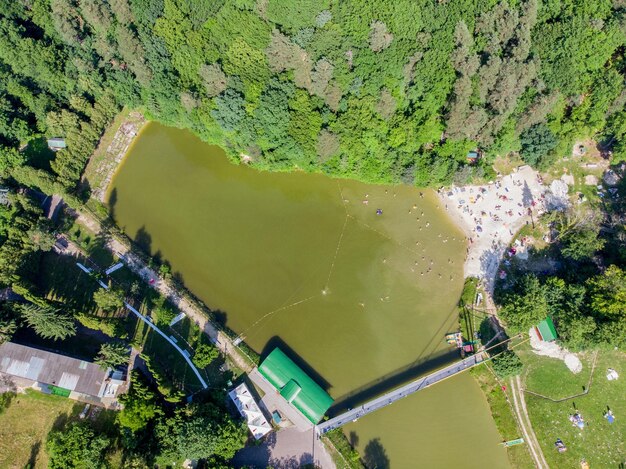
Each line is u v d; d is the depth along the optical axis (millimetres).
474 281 109125
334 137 108062
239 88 109312
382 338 107188
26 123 114125
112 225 115188
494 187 116500
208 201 118812
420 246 113062
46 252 111250
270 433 99875
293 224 116188
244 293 110750
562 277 106875
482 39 107062
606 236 109562
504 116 105812
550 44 107750
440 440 100562
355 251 113188
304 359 106000
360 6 105688
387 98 106000
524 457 98250
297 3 103188
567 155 113125
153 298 108625
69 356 99812
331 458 98250
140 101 117812
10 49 109625
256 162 117188
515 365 97125
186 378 102500
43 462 95938
